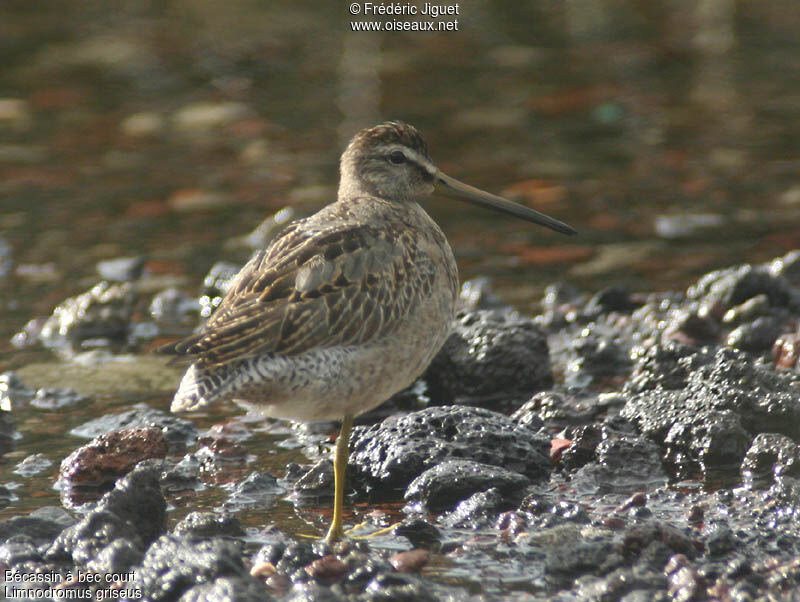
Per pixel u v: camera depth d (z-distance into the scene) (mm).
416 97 25500
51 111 25312
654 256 18016
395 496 11078
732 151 22172
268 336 9750
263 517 10672
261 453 12305
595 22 30156
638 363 13641
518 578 9000
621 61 27375
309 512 10781
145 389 14258
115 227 19844
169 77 27219
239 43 29406
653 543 9031
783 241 18219
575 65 27281
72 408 13688
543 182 21031
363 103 25250
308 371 9828
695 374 12547
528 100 25156
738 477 10969
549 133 23375
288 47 29078
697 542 9188
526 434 11703
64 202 20906
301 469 11594
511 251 18625
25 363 15242
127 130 24266
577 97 25250
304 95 25984
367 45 29094
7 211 20484
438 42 29172
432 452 11281
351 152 12250
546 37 29297
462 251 18703
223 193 21078
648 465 11273
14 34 29984
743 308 15234
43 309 16969
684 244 18406
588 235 18969
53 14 31672
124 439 11906
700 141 22719
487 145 22766
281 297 9938
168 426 12836
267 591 8727
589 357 14547
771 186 20500
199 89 26547
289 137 23656
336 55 28422
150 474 10055
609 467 11242
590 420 12555
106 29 30547
